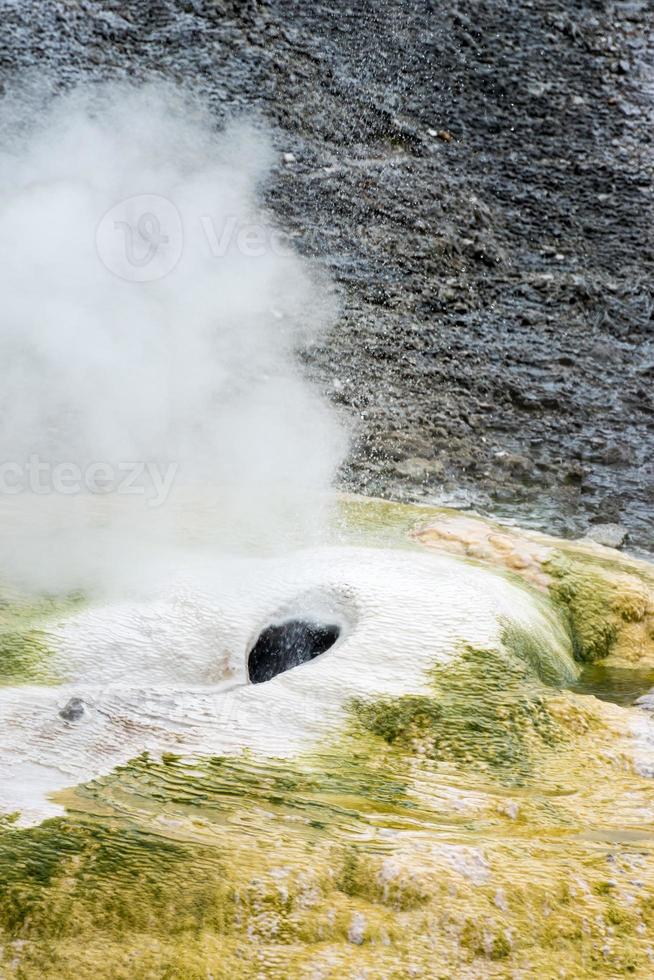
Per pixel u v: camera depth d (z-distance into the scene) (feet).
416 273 69.00
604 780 26.96
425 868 21.35
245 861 21.29
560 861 22.34
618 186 84.64
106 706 26.96
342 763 26.27
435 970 19.83
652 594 37.96
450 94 89.81
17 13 82.12
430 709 28.35
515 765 27.14
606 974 20.18
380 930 20.36
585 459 54.80
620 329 68.64
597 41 100.94
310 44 89.71
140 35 84.33
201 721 27.04
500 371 61.57
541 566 37.65
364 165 78.07
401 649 30.37
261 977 19.34
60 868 20.72
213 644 31.17
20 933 19.67
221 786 24.45
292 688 28.71
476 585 33.78
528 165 84.79
